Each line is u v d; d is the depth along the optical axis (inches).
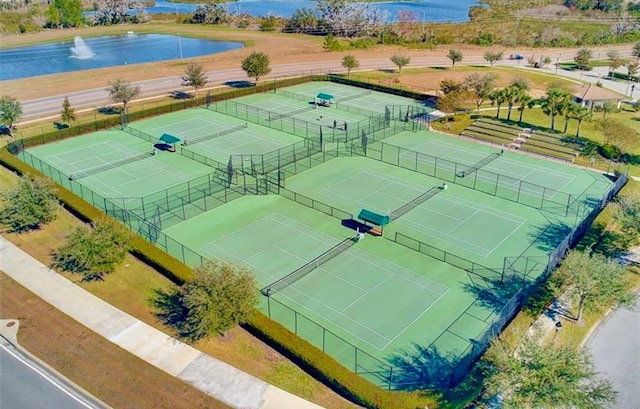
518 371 901.8
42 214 1582.2
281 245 1518.2
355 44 4306.1
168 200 1768.0
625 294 1183.6
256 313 1177.4
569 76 3454.7
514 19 5885.8
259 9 7539.4
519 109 2608.3
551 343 994.1
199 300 1081.4
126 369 1075.3
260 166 2026.3
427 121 2568.9
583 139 2298.2
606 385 940.6
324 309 1251.8
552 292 1234.0
